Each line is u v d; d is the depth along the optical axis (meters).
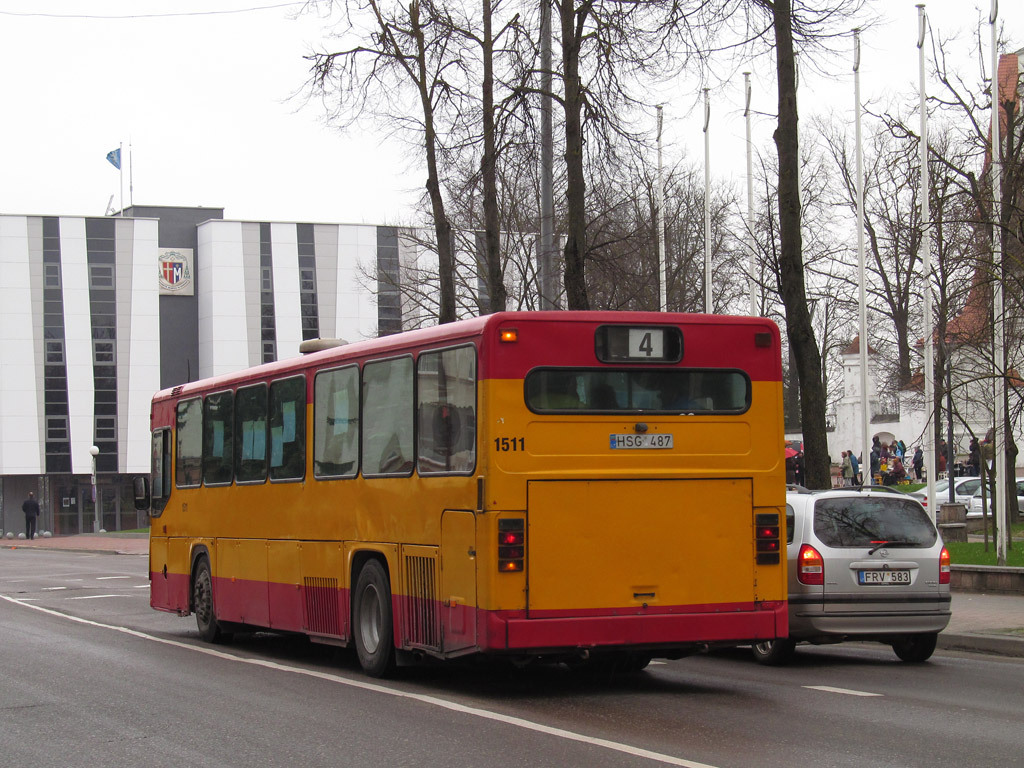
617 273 20.91
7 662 12.77
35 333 72.12
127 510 74.38
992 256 17.05
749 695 9.98
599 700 9.70
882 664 12.47
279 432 13.19
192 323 75.56
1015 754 7.35
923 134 24.03
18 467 71.31
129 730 8.57
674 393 9.78
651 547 9.59
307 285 74.56
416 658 10.70
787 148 17.03
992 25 20.45
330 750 7.64
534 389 9.41
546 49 19.48
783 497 9.99
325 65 22.00
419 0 21.72
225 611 14.43
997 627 14.33
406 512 10.46
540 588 9.28
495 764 7.09
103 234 73.50
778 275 17.34
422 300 44.44
